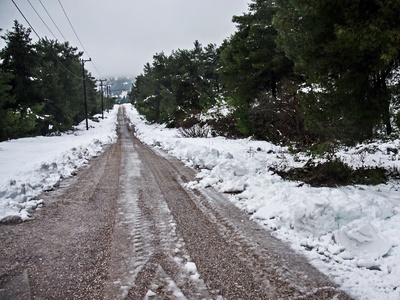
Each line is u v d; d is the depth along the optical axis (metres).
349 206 4.29
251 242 4.04
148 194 6.66
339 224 4.21
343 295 2.80
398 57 5.84
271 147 13.89
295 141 12.72
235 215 5.18
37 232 4.46
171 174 9.10
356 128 7.13
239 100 18.06
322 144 7.45
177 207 5.66
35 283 3.05
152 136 25.81
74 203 6.00
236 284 3.01
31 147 16.38
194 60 34.34
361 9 5.75
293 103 12.67
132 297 2.80
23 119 24.61
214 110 24.41
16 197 5.97
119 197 6.43
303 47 7.36
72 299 2.77
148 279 3.12
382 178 7.00
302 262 3.46
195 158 10.98
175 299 2.77
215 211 5.41
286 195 5.45
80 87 47.94
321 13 6.20
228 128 21.06
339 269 3.28
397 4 5.11
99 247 3.91
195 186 7.39
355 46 5.67
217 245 3.95
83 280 3.11
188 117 27.84
